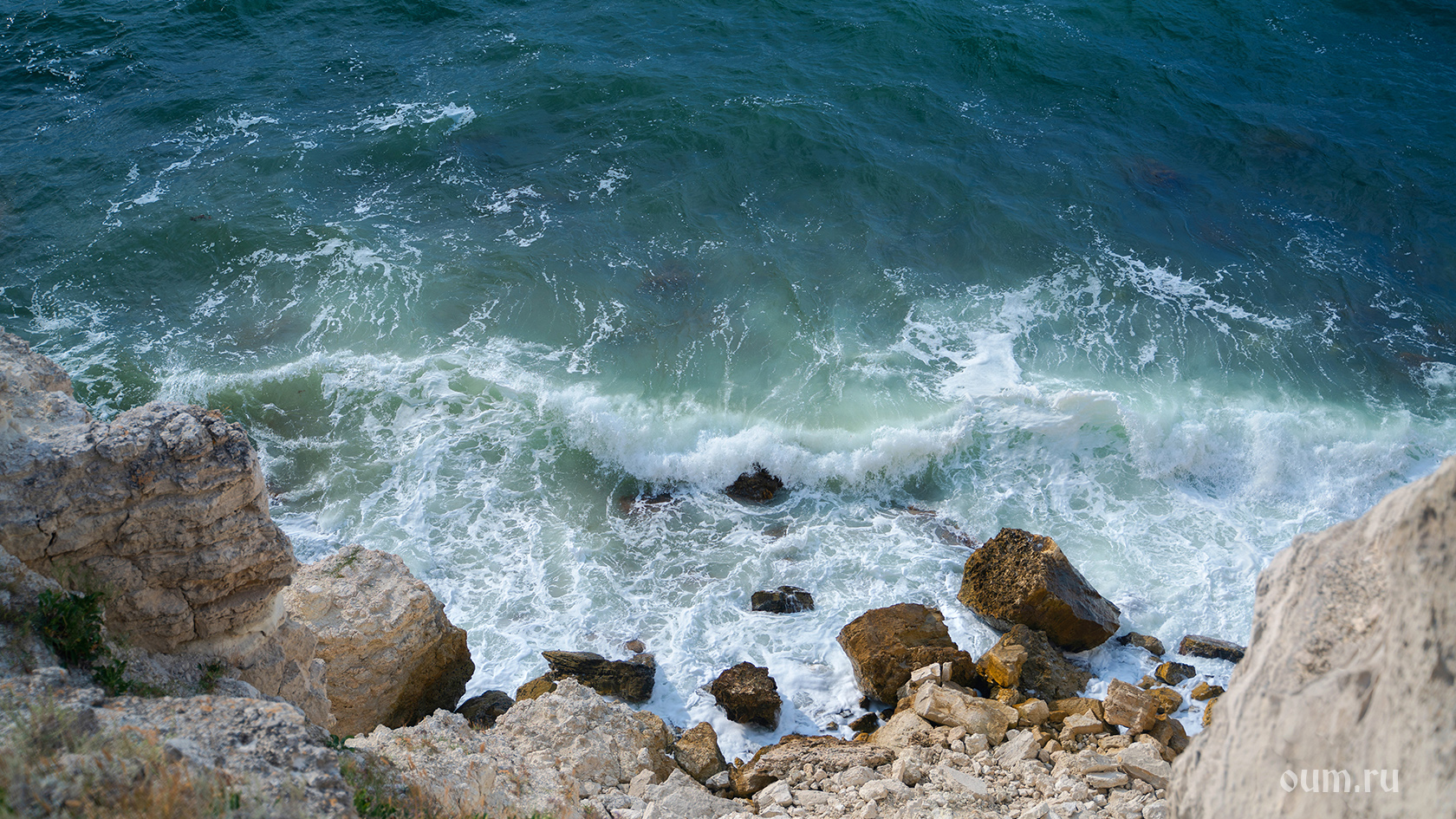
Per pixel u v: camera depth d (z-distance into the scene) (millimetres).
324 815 6590
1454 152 28984
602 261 23969
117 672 8031
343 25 33156
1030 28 33688
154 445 8359
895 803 11195
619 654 15289
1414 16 35438
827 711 14523
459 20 33625
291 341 21453
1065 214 26188
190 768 6391
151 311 22109
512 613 16016
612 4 34812
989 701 13438
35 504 7945
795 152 27812
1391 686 4879
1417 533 4891
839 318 22625
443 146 27719
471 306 22516
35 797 5652
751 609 16359
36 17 32062
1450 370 21828
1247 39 33938
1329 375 21484
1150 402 20344
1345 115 30609
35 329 21359
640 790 11398
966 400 20328
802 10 34375
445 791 8242
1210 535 17922
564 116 29047
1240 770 5793
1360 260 25125
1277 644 5883
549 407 20047
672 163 27375
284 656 9898
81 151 26938
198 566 8688
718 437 19609
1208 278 24266
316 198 25625
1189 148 29062
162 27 32281
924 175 27266
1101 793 11414
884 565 17266
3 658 7438
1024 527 18141
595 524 18031
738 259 24203
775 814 11125
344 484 18359
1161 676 14898
